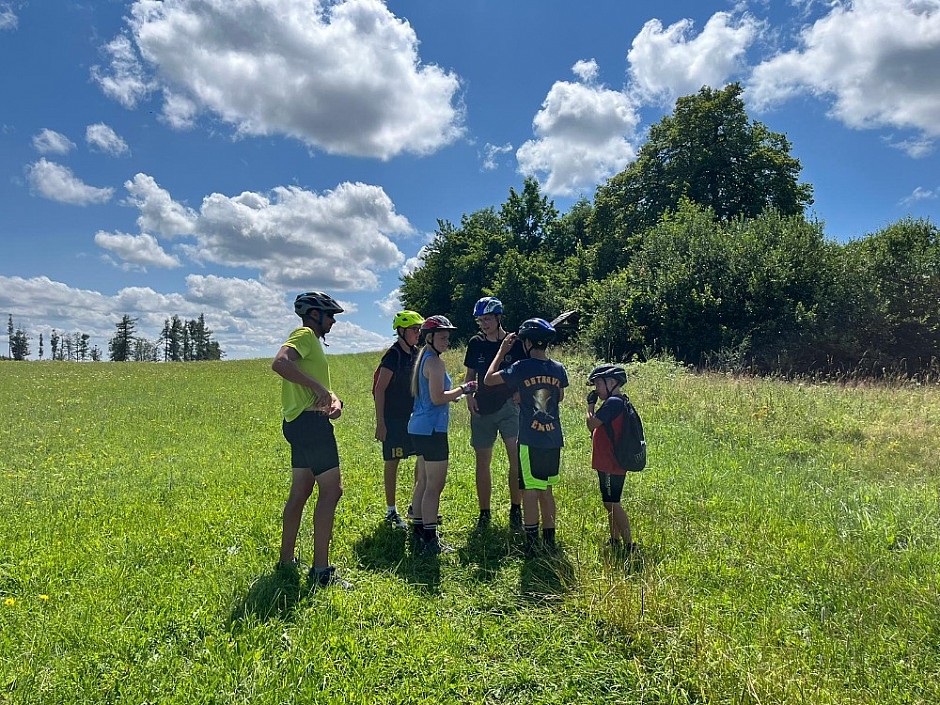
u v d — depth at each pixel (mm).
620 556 4172
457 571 4008
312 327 4000
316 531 3807
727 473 6586
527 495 4414
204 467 7633
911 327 23406
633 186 36625
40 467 7844
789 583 3824
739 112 33250
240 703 2531
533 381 4312
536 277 39438
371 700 2598
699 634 3027
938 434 8281
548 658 2957
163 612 3314
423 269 57969
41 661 2807
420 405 4398
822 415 9711
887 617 3389
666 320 23312
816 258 22812
